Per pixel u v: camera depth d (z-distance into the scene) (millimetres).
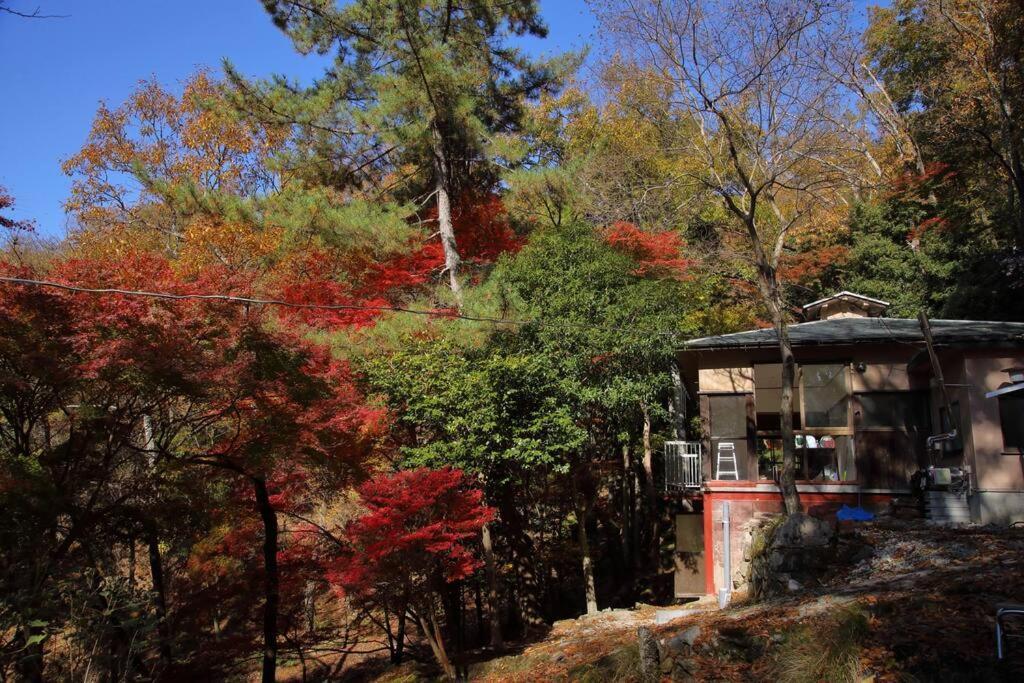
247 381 12859
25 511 11461
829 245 30219
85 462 13453
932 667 7566
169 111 31141
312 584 19922
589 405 19219
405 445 17938
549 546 24031
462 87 22594
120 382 12453
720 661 9305
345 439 15164
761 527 15578
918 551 12406
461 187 25312
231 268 17734
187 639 15766
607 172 25188
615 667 10164
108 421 12797
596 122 28047
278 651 18141
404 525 13797
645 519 26281
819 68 17484
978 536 12859
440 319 18344
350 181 23859
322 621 22812
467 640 21641
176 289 13031
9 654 10484
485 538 18312
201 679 15172
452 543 13984
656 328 19188
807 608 10445
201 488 14227
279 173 24203
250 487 15367
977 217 30156
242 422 14266
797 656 8672
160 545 20703
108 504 14297
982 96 27281
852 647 8344
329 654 21031
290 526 22000
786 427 15805
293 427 13594
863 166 31891
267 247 22594
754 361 18906
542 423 17312
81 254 23047
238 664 16906
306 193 20844
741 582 16438
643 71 18844
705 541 18078
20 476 11438
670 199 25172
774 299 16562
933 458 17469
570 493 21906
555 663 13117
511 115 25938
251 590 15148
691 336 24625
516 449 16984
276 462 14148
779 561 13586
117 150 30375
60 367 12078
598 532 26156
